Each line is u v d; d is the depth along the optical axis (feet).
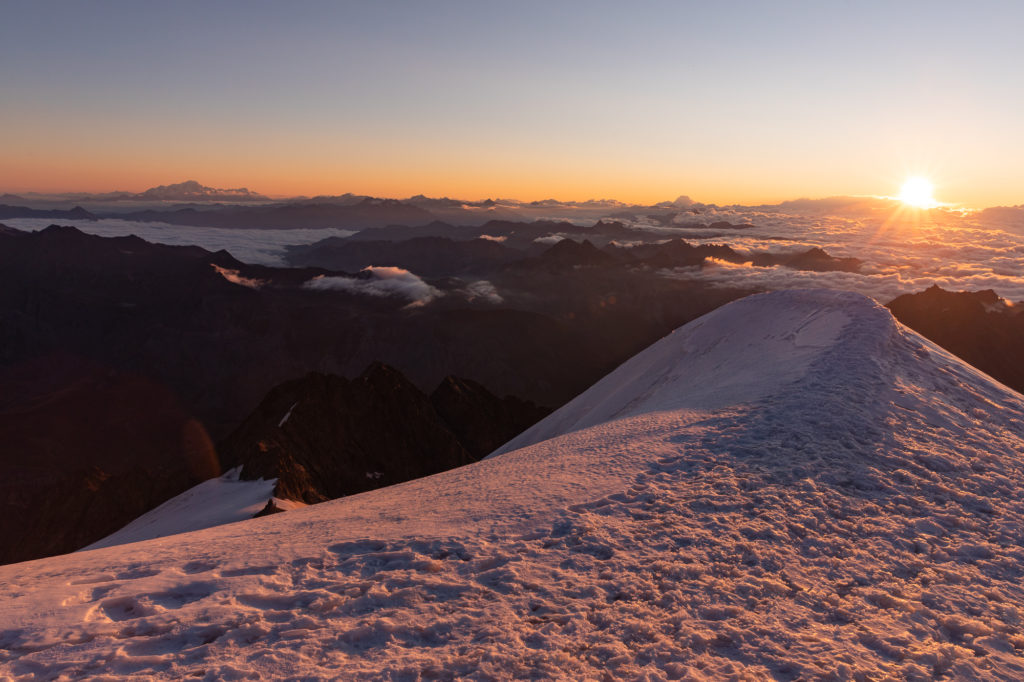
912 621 25.31
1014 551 32.14
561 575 29.19
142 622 26.32
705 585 27.76
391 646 23.70
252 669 22.08
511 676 21.44
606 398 170.81
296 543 36.58
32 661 23.25
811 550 31.50
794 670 21.58
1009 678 21.50
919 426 55.36
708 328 158.51
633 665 22.06
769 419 56.18
